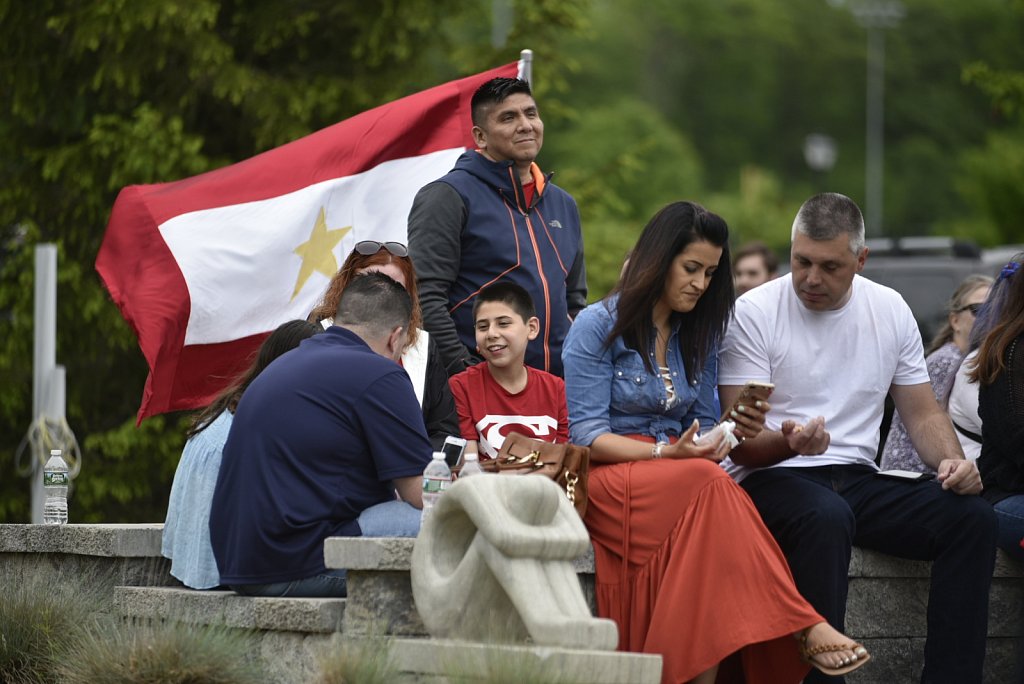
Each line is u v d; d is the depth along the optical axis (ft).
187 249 49.62
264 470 33.83
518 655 28.25
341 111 83.56
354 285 35.86
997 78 93.04
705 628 31.48
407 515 33.86
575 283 45.34
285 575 33.68
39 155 82.33
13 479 83.51
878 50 341.62
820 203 37.37
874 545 38.22
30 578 39.65
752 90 347.36
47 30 82.17
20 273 83.25
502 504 29.60
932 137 352.90
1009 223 163.02
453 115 51.21
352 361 34.22
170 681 31.65
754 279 64.08
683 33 348.18
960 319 46.60
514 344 39.01
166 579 39.52
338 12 83.66
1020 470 38.88
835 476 38.40
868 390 38.55
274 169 50.85
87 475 80.02
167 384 49.60
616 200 98.43
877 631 38.86
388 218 50.57
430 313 41.50
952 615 36.58
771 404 38.63
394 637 31.27
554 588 29.37
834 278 37.27
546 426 39.47
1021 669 37.19
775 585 31.42
